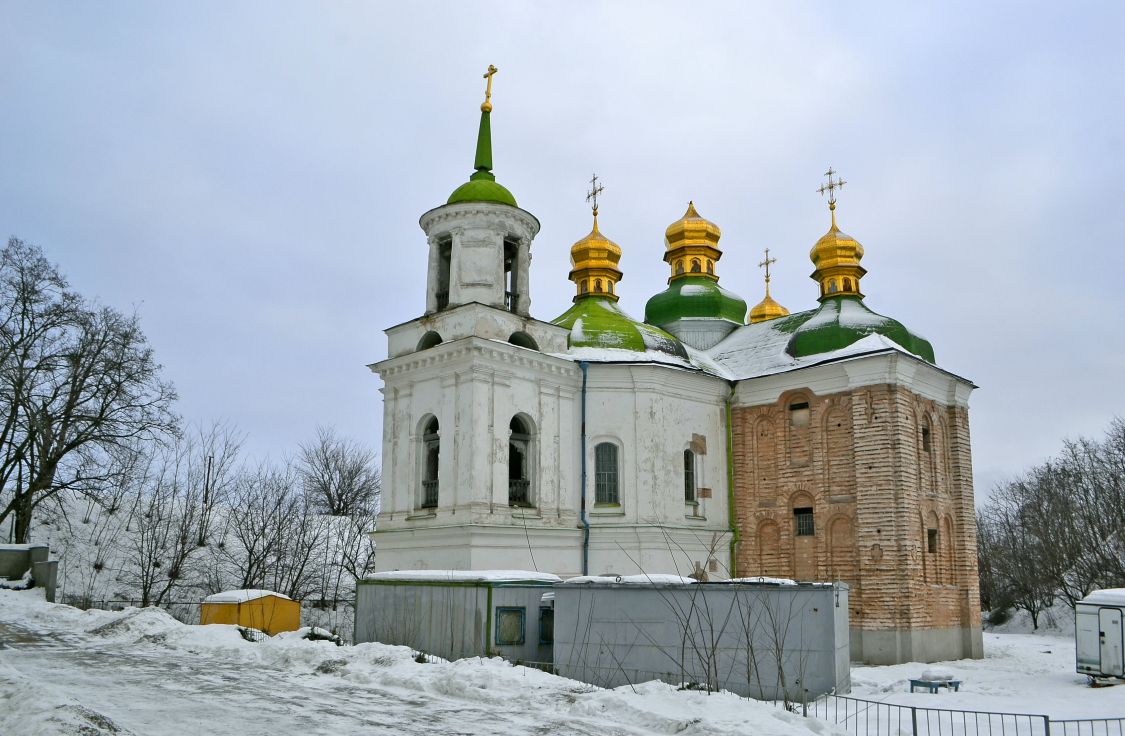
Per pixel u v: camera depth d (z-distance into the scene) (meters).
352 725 13.02
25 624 27.31
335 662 18.55
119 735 11.22
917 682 20.64
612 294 39.12
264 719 13.27
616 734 12.74
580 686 15.96
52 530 48.72
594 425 30.17
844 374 30.67
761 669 17.22
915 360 29.98
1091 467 60.03
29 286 42.12
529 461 28.84
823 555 30.28
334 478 68.62
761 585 17.75
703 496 31.86
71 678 17.06
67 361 41.84
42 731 10.61
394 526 28.69
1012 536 66.06
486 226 29.59
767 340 35.78
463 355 27.36
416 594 21.67
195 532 50.28
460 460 26.86
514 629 20.30
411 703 15.03
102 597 43.44
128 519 51.78
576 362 30.25
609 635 18.62
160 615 25.47
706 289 42.03
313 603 44.47
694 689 16.19
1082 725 15.91
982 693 20.64
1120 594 22.95
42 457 40.41
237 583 47.00
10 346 40.84
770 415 32.69
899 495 28.66
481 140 32.38
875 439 29.42
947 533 31.36
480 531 26.08
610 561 29.03
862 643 28.56
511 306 30.55
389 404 30.08
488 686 16.11
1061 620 54.41
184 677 17.48
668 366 30.55
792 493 31.58
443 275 30.62
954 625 30.44
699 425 32.28
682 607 18.08
